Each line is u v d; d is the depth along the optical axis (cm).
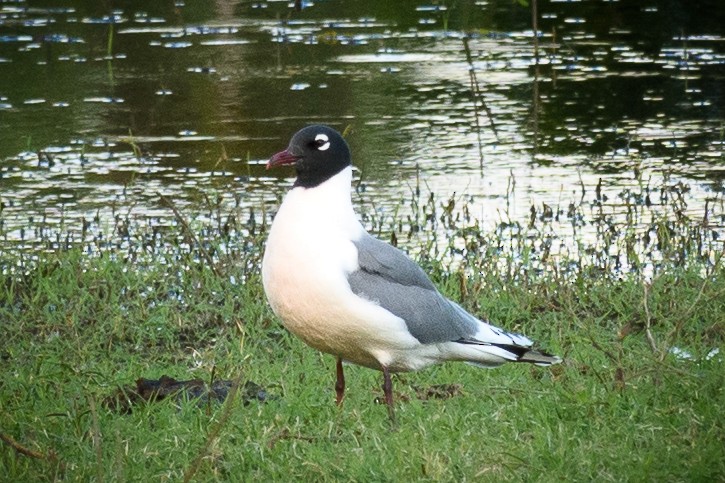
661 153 1808
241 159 1783
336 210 925
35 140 1873
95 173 1731
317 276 901
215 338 1177
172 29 2534
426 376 1066
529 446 841
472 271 1365
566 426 885
